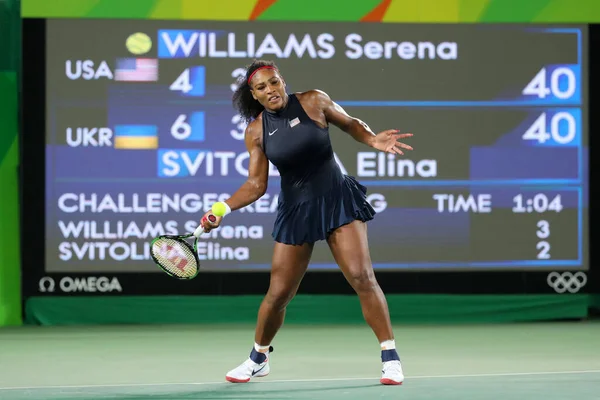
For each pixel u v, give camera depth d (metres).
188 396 14.33
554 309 27.09
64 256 26.19
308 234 15.26
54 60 26.09
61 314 26.56
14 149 26.59
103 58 26.16
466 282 26.80
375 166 26.55
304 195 15.30
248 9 26.28
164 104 26.27
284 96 15.18
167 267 15.22
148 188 26.27
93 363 19.02
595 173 26.94
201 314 26.72
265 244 26.52
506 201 26.81
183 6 26.22
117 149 26.27
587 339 23.14
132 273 26.34
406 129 26.56
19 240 26.61
